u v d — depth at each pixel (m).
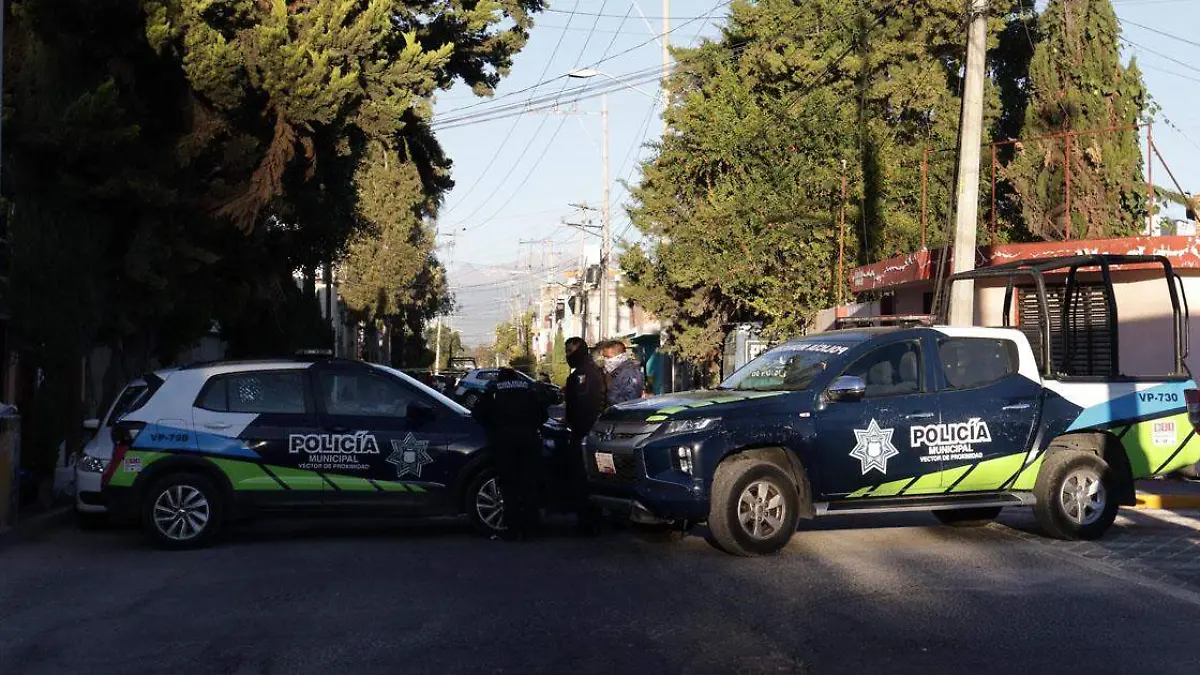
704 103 30.27
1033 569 9.55
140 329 17.09
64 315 14.38
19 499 13.09
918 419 10.64
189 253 15.67
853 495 10.49
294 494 11.28
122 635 7.47
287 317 26.23
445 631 7.46
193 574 9.70
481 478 11.58
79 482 12.10
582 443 11.38
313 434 11.34
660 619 7.75
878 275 23.05
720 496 10.05
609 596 8.53
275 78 14.97
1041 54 27.28
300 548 11.05
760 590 8.70
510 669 6.55
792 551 10.52
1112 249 17.94
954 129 30.03
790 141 29.48
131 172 14.72
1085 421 11.16
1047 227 26.98
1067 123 26.83
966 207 15.98
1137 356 18.16
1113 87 26.59
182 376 11.40
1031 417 10.97
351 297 54.78
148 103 15.84
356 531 12.38
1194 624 7.59
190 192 15.81
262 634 7.43
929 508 10.66
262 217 17.20
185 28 14.59
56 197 14.73
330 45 15.37
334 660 6.78
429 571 9.66
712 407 10.27
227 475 11.15
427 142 19.59
